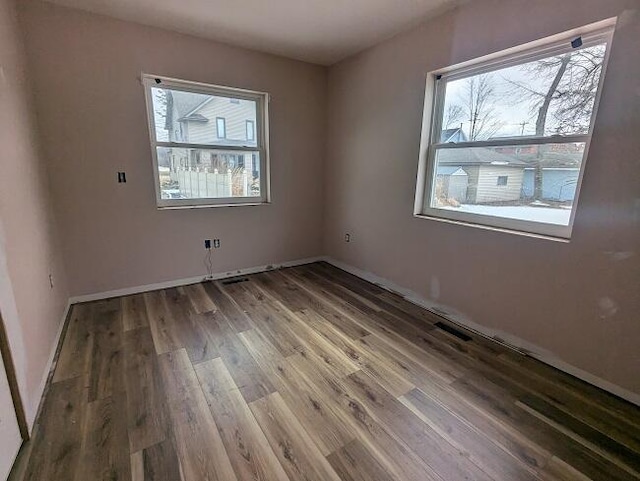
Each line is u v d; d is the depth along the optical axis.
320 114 4.07
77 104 2.70
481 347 2.37
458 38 2.51
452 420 1.66
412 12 2.59
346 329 2.59
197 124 3.36
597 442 1.54
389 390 1.88
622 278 1.81
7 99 1.92
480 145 2.55
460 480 1.34
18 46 2.27
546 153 2.16
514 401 1.81
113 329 2.52
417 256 3.07
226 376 1.98
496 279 2.43
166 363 2.10
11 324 1.50
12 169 1.84
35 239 2.10
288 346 2.33
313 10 2.58
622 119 1.75
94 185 2.88
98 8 2.58
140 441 1.50
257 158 3.81
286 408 1.73
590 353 1.96
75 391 1.83
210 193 3.57
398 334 2.53
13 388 1.44
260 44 3.29
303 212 4.22
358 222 3.78
